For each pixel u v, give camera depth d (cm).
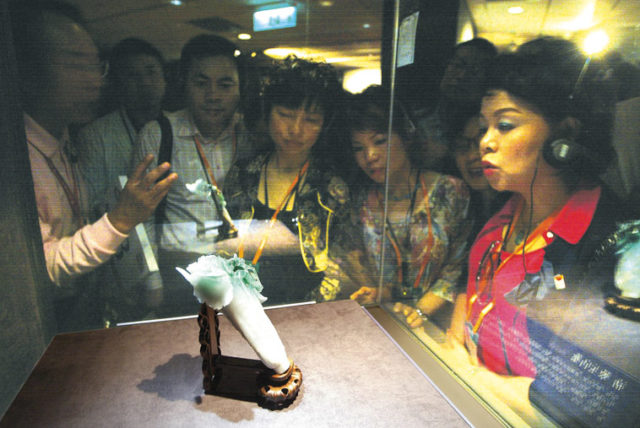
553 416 93
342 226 188
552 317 92
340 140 174
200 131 161
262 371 124
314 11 155
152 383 131
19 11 134
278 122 166
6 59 136
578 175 82
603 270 77
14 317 140
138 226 166
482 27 112
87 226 160
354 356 148
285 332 165
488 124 113
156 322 173
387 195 183
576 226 83
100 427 112
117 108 151
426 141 150
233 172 169
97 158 154
